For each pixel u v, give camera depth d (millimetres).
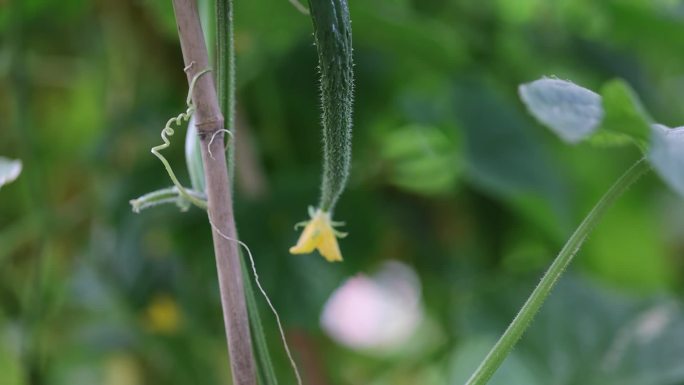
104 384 1668
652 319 1306
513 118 1367
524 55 1544
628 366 1265
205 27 869
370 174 1435
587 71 1565
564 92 719
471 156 1317
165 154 1342
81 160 1498
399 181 1462
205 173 762
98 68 1469
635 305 1332
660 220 1995
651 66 1818
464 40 1469
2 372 1319
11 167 820
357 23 1254
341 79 755
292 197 1285
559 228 1346
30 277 1395
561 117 699
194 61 754
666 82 1974
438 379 1597
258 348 779
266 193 1284
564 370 1275
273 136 1394
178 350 1392
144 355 1523
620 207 1658
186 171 1323
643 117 697
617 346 1287
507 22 1553
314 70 1379
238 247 774
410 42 1313
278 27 1218
